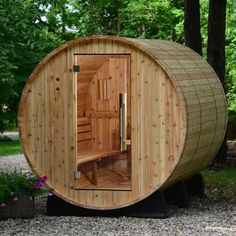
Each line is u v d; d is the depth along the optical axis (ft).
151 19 107.04
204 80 40.40
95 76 45.88
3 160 68.85
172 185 40.78
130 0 103.81
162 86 37.22
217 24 56.34
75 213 38.58
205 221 37.32
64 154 38.60
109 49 37.78
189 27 56.13
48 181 38.83
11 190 38.01
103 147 46.16
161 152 37.32
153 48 38.22
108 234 34.35
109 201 38.01
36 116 38.88
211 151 42.11
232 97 86.74
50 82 38.68
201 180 44.52
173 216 38.42
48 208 38.75
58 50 38.29
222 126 42.52
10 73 59.47
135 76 37.60
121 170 46.06
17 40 72.84
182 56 40.34
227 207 41.42
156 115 37.37
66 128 38.58
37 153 38.93
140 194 37.68
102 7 108.99
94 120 46.14
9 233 34.73
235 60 86.28
